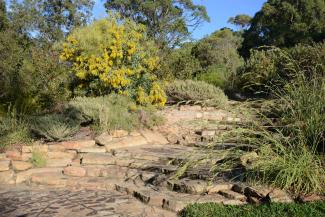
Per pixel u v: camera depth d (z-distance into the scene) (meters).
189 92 12.29
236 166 6.34
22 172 7.55
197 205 5.02
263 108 6.77
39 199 6.05
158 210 5.39
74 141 8.91
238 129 5.99
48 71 12.87
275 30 32.50
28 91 12.69
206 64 34.12
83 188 6.76
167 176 6.60
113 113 10.08
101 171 7.38
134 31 12.02
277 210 4.55
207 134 10.03
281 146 5.56
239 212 4.67
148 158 7.91
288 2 32.03
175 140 9.93
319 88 5.87
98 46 11.55
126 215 5.21
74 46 11.88
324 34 30.86
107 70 11.15
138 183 6.66
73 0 39.59
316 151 5.64
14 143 8.84
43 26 33.75
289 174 5.16
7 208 5.57
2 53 14.49
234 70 18.97
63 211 5.40
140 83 11.88
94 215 5.22
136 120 10.33
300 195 5.05
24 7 28.09
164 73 14.97
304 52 13.93
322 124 5.61
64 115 10.20
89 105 9.94
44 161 8.05
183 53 20.75
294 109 6.06
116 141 9.24
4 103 12.48
